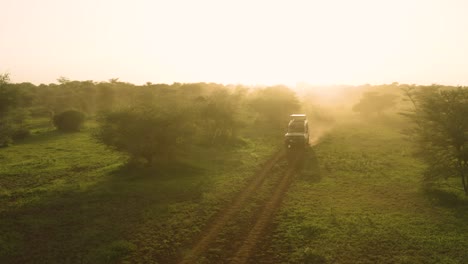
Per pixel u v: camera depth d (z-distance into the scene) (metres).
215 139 29.73
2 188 17.73
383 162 22.48
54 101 53.88
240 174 20.08
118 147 20.31
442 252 10.40
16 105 28.86
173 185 17.56
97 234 12.12
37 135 35.16
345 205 14.67
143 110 20.86
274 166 22.02
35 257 10.64
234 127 30.62
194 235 12.09
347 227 12.27
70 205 15.06
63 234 12.20
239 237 11.91
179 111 21.34
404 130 17.95
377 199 15.42
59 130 38.06
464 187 15.56
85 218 13.56
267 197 16.09
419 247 10.73
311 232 11.94
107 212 14.15
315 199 15.58
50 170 21.11
